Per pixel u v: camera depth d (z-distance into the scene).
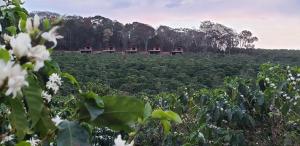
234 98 5.52
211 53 72.19
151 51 73.75
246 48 73.62
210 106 5.46
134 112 1.34
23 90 1.20
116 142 1.29
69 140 1.25
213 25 76.44
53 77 1.57
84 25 66.56
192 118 6.48
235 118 5.18
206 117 5.46
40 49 1.06
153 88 31.58
